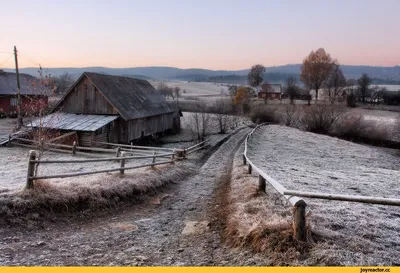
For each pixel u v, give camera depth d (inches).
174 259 283.9
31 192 383.6
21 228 341.4
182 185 617.9
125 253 299.7
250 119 2546.8
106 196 446.3
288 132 1764.3
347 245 256.2
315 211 354.6
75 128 1080.2
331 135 1926.7
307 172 719.1
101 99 1218.0
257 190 435.2
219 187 596.4
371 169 887.7
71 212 395.5
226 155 1048.2
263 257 254.8
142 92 1555.1
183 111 2773.1
